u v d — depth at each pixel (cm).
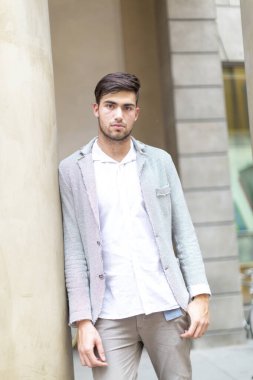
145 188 223
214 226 655
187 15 660
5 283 202
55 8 680
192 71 659
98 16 691
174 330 220
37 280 207
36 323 206
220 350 625
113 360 212
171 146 679
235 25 746
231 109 772
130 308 213
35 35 221
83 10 687
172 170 235
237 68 768
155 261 220
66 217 224
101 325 213
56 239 218
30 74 215
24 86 212
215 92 662
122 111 214
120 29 697
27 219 207
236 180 776
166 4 654
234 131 775
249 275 752
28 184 209
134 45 701
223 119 663
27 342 204
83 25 686
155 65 705
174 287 219
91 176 220
